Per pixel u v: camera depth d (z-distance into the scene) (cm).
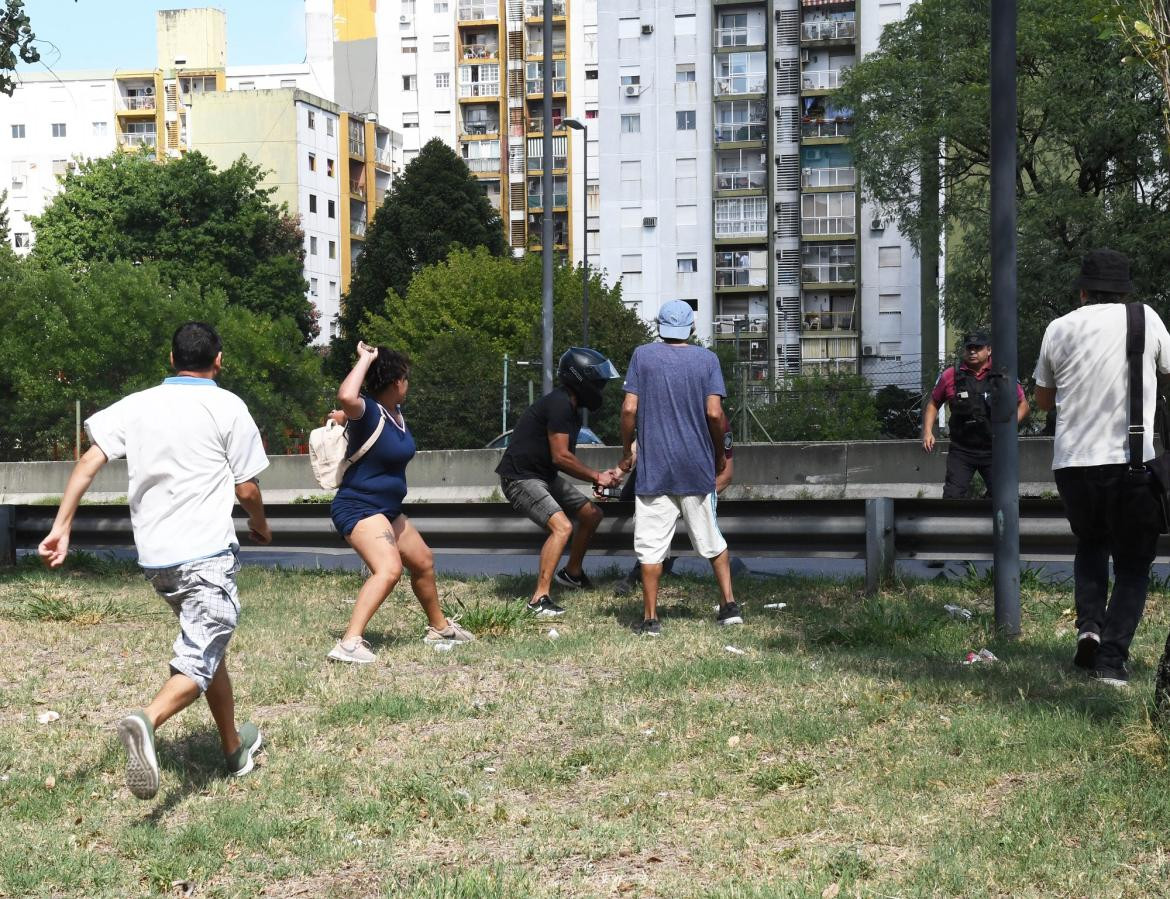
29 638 841
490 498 1877
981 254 4012
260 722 605
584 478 907
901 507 948
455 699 641
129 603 979
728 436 864
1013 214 776
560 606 915
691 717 593
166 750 557
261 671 715
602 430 3431
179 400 498
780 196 7631
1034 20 3738
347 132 9994
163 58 10669
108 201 6981
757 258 7688
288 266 7300
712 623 847
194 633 485
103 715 635
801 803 463
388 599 986
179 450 492
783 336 7600
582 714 609
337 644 744
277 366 4584
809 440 2888
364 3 10694
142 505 493
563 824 454
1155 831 408
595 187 9562
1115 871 380
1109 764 473
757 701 620
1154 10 784
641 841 433
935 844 411
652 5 7794
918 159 4253
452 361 4091
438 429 3145
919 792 470
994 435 773
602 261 7900
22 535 1243
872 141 4356
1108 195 3650
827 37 7538
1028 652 715
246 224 7175
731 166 7756
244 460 504
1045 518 917
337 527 761
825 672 674
